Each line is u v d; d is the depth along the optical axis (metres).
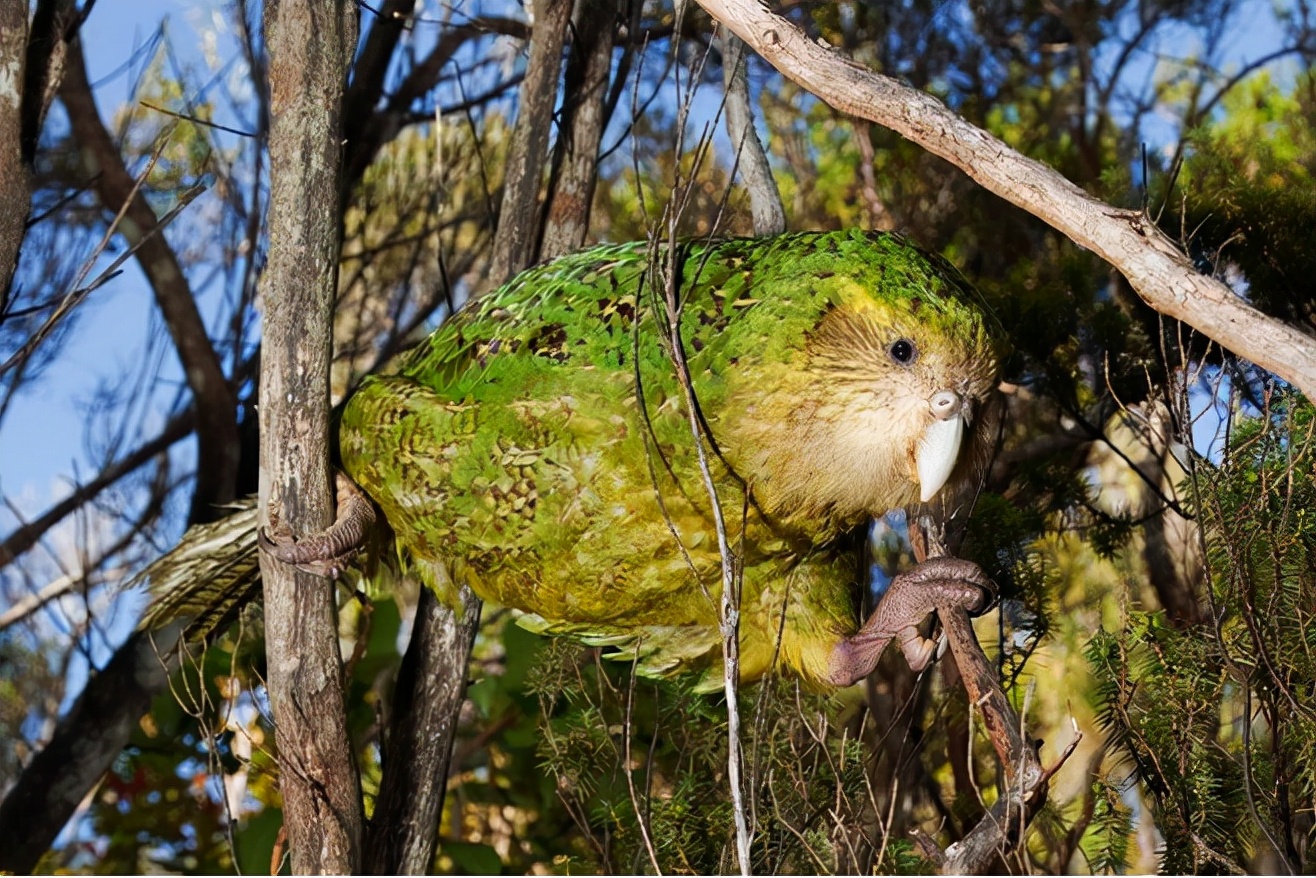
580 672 3.93
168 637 5.15
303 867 2.78
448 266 5.79
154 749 5.08
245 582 3.53
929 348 2.72
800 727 3.41
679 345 2.34
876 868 2.72
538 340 2.90
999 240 5.54
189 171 5.24
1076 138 6.06
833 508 2.88
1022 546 3.76
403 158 5.92
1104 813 3.19
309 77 2.68
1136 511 4.98
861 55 5.83
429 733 3.46
